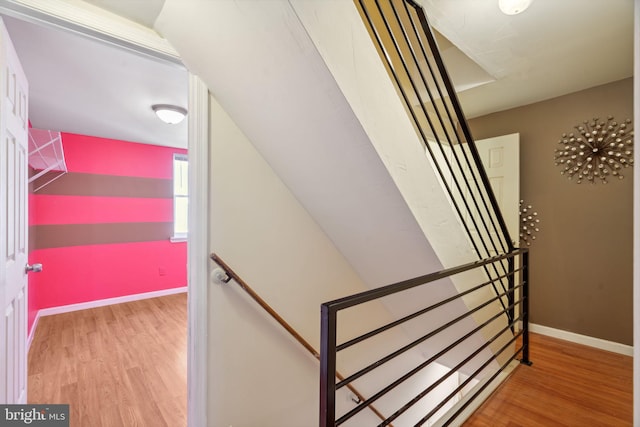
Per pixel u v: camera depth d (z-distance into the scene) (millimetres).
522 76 2307
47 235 3473
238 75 1184
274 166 1581
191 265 1387
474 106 2912
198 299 1364
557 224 2684
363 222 1536
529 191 2844
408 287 1125
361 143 1088
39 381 2217
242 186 1509
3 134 1190
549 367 2086
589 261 2520
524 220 2873
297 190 1639
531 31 1783
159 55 1312
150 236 4270
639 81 637
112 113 2902
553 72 2248
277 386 1652
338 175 1320
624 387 1821
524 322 2109
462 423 1486
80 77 2131
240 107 1346
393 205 1296
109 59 1887
